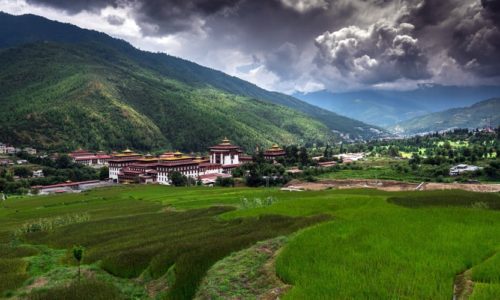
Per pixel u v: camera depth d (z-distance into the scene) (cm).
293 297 2905
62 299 3862
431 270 3241
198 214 9531
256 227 6019
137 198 14888
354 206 7744
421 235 4253
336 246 3972
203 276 3791
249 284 3431
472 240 4022
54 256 6250
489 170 17838
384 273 3194
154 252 5069
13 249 6962
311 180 19175
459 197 8906
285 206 8031
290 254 3803
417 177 18812
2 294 4284
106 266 4947
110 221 9562
